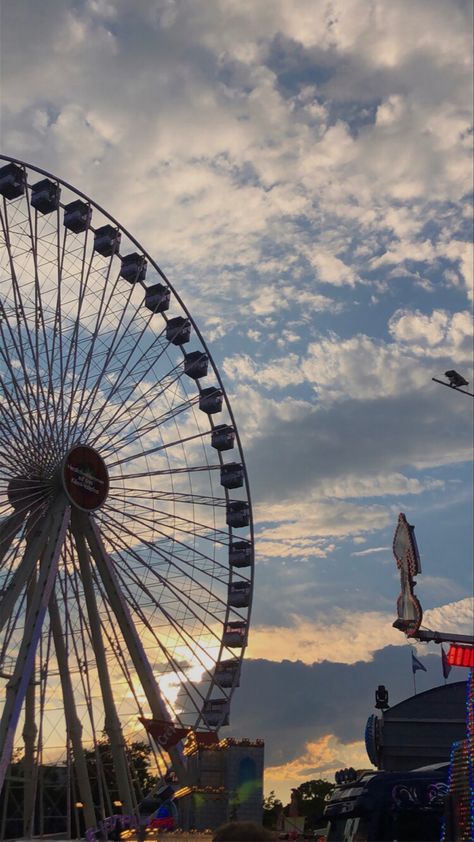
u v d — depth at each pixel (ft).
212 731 210.18
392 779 76.43
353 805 77.00
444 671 111.45
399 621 106.42
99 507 203.51
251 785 194.70
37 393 198.59
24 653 177.06
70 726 189.67
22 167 211.61
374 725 172.14
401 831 74.13
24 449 194.80
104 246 226.99
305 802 479.82
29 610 181.27
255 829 30.37
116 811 209.87
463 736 170.50
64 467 197.47
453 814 57.26
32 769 187.32
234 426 243.19
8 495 192.75
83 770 189.57
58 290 208.95
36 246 209.15
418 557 106.01
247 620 227.61
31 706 192.75
